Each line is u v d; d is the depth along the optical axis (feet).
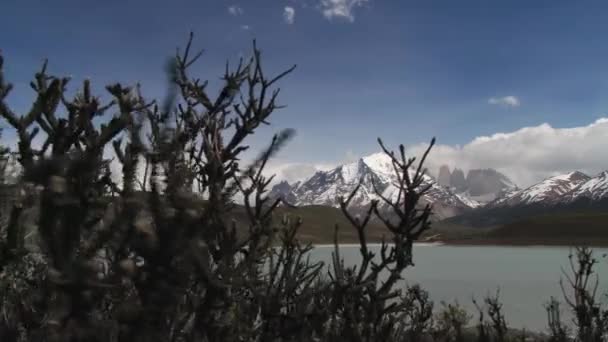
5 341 6.02
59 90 7.02
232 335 7.11
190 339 6.52
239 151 9.11
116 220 5.42
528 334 32.99
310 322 9.40
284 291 9.80
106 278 5.24
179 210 5.54
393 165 10.58
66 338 5.07
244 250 7.86
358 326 9.84
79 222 5.51
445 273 229.04
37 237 5.50
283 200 8.52
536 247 564.71
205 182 7.69
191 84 9.56
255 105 9.55
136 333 5.26
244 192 7.95
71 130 6.76
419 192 10.34
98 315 5.26
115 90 6.37
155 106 6.51
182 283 5.55
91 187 5.66
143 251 5.38
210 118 8.96
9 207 5.63
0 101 6.92
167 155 5.81
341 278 10.07
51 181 5.48
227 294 6.73
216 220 6.66
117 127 5.98
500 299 121.60
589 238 608.60
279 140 7.23
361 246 10.47
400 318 11.47
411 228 10.30
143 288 5.37
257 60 9.93
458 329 21.57
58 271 5.16
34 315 5.71
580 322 21.36
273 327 9.26
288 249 10.21
